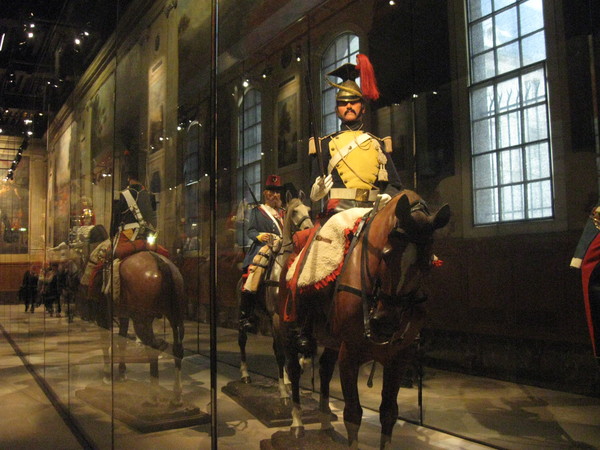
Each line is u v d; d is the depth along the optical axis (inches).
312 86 117.6
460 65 117.7
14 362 282.4
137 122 127.4
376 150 112.1
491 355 107.4
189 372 98.2
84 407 159.3
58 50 216.4
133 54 129.9
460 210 115.8
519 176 105.5
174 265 107.7
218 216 98.7
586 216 95.0
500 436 104.3
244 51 106.5
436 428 100.7
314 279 96.9
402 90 130.6
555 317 100.5
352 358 87.8
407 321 86.4
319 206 118.8
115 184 136.1
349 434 85.0
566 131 97.9
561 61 98.7
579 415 98.5
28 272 270.4
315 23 118.9
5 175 284.0
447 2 120.2
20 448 152.2
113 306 129.7
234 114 103.5
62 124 208.1
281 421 84.4
